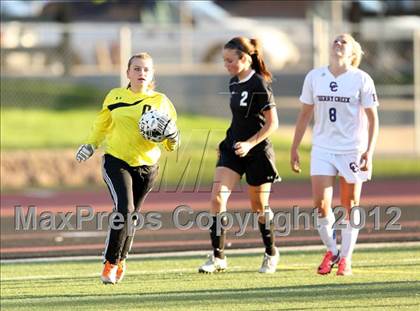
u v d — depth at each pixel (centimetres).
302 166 7562
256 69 3650
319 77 3541
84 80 10675
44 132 8350
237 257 4134
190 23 13300
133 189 3509
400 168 7662
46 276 3766
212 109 9806
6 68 10719
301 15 16212
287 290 3316
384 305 3017
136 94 3450
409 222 5056
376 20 12250
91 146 3488
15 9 11725
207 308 3028
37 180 7238
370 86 3512
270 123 3603
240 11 16450
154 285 3488
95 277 3709
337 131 3538
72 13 13562
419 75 9844
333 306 3014
